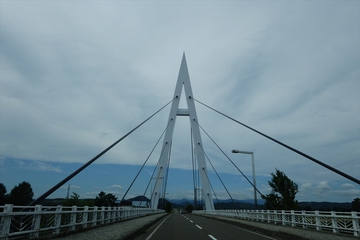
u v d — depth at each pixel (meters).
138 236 12.35
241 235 12.75
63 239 8.84
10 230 7.07
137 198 57.38
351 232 11.29
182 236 12.33
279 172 27.38
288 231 12.90
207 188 46.34
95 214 13.57
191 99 49.69
